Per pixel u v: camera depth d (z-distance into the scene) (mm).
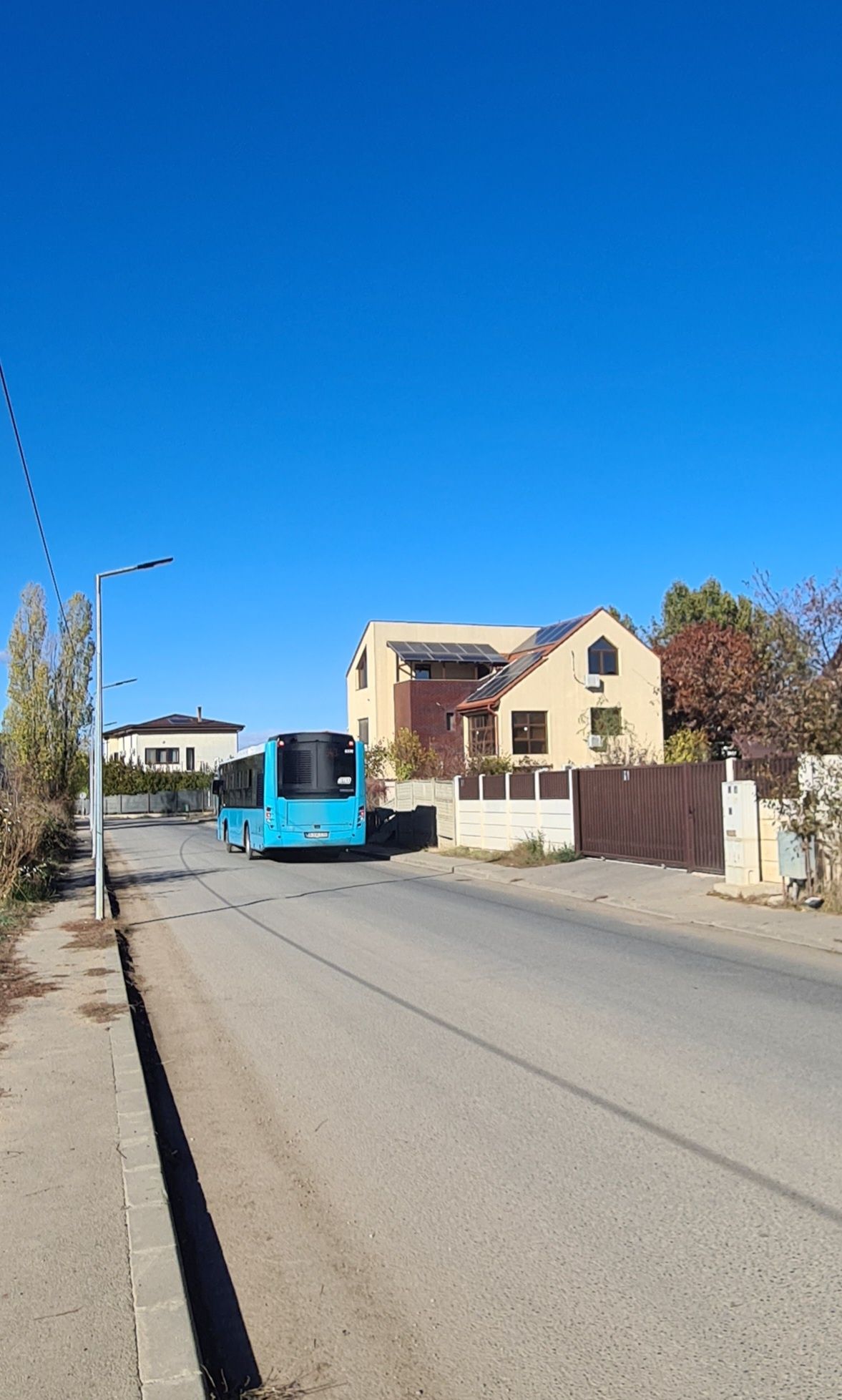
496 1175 5648
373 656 53469
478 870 24656
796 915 14898
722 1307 4145
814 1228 4824
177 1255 4555
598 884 20219
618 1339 3945
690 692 46906
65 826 42219
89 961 12438
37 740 46312
